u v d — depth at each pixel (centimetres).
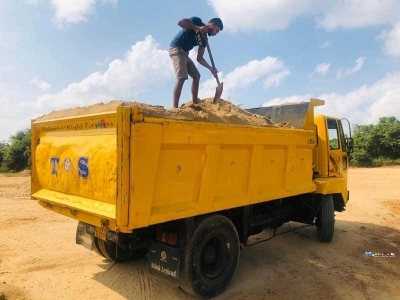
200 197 371
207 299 402
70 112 431
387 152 2898
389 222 819
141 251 517
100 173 338
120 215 299
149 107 372
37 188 464
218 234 409
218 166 394
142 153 305
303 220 652
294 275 488
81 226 492
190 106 446
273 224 572
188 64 552
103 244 467
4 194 1155
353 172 2119
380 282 468
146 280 451
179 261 364
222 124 384
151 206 320
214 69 550
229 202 409
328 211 633
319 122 657
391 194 1220
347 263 540
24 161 2825
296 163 539
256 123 493
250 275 484
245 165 435
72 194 389
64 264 502
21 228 694
